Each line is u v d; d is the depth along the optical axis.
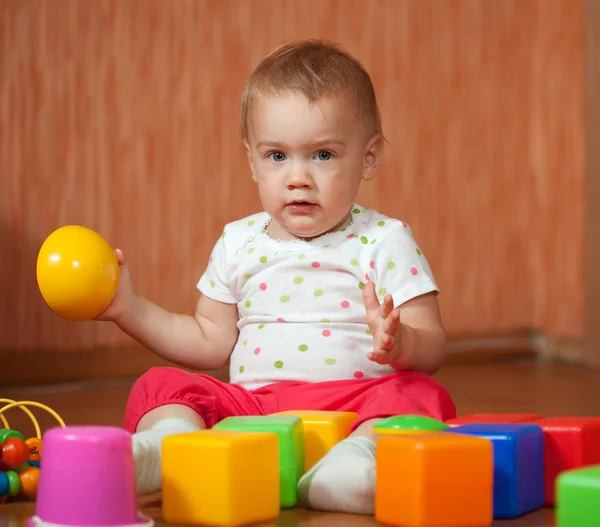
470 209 3.66
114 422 2.04
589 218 3.60
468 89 3.64
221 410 1.50
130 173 2.95
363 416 1.36
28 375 2.78
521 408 2.34
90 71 2.87
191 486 1.13
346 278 1.58
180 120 3.04
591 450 1.27
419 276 1.59
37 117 2.78
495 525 1.16
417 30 3.52
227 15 3.12
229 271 1.67
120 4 2.91
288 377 1.54
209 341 1.66
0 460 1.30
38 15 2.77
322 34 3.31
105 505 1.06
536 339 3.78
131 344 2.98
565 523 0.95
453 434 1.15
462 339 3.65
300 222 1.58
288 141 1.57
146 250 2.98
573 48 3.65
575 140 3.67
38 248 2.79
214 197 3.10
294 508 1.24
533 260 3.78
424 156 3.55
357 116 1.61
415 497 1.08
